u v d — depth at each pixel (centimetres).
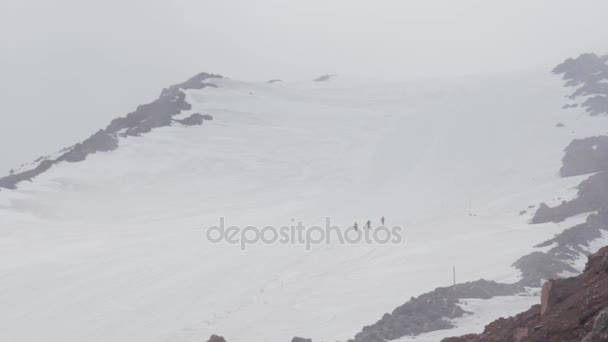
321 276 10294
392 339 5994
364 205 15088
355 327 7662
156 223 14212
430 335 5806
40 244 12950
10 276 11056
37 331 9050
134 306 9656
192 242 12556
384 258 10950
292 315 8644
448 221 13112
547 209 12169
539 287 7588
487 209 13775
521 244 10425
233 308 9256
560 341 1908
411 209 14575
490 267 9331
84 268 11319
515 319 2381
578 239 10081
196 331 8550
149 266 11281
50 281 10781
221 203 15662
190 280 10550
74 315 9475
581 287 2088
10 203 15638
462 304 6581
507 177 16312
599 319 1698
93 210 15488
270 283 10188
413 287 9044
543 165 16738
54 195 16250
